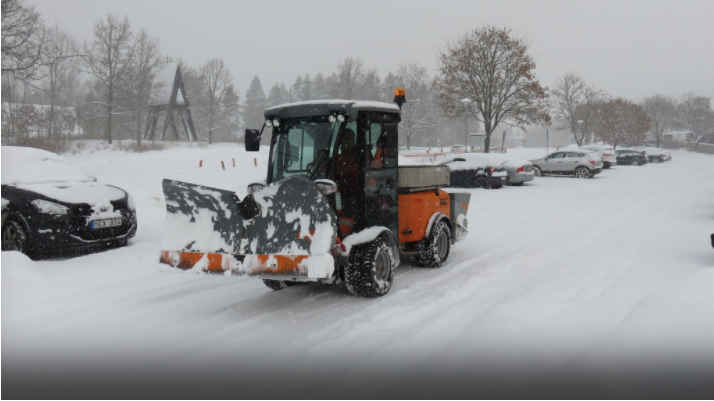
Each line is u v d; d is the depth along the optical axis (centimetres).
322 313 509
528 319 452
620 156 3925
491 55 2952
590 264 674
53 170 848
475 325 438
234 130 8962
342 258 525
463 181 2078
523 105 3002
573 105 5438
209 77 5872
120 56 4506
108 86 4478
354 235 538
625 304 493
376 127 590
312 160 552
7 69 2084
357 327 458
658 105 8144
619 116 5794
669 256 732
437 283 622
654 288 551
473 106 3123
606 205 1398
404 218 652
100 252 800
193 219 512
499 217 1215
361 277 539
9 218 751
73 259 755
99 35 4388
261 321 487
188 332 460
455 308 509
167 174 2461
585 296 526
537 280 591
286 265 466
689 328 412
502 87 2973
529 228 1041
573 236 927
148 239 911
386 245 567
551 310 478
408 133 6481
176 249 511
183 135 7394
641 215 1186
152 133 5384
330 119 534
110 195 814
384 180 602
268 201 481
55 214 733
